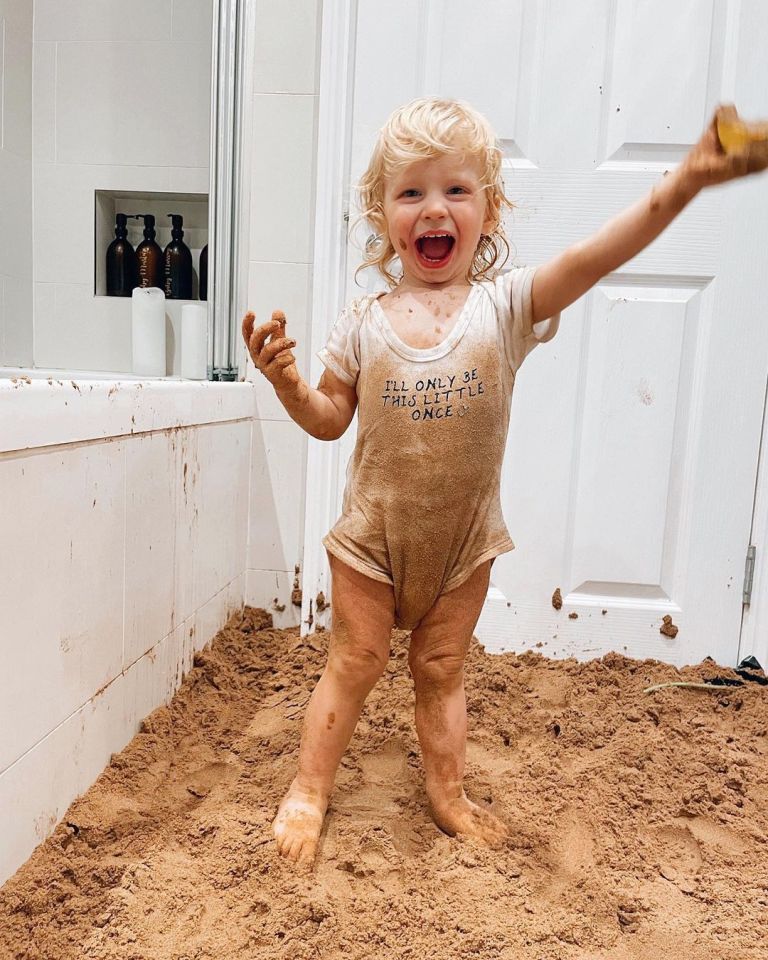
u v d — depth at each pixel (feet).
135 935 2.64
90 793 3.44
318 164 5.32
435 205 2.99
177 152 6.34
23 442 2.71
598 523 5.45
